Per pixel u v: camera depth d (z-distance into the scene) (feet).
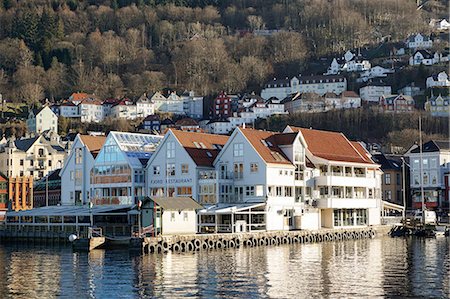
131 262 368.07
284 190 531.91
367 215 605.31
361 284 290.15
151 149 601.62
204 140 576.61
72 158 627.87
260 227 507.71
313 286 285.23
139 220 443.32
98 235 488.02
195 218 463.01
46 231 549.95
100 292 274.57
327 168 567.59
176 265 351.67
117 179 575.38
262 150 528.22
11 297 264.93
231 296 263.29
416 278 307.17
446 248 453.99
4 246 510.99
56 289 282.56
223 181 529.86
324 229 529.86
